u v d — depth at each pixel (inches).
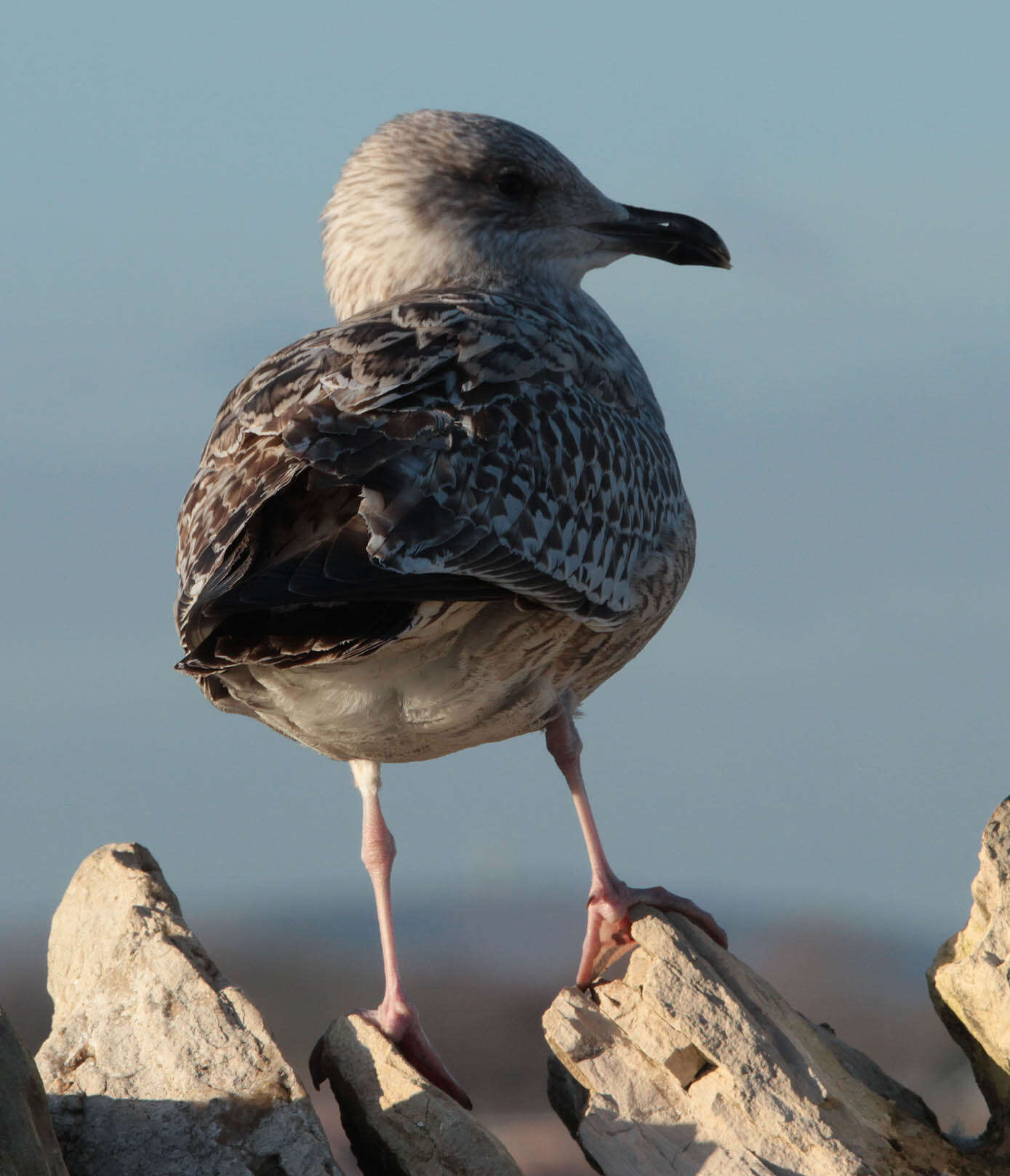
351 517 362.0
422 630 378.9
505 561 377.7
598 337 532.7
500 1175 386.0
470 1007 866.8
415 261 530.9
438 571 358.3
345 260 543.5
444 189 527.5
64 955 423.2
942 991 415.5
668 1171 391.5
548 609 400.8
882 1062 724.7
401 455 372.5
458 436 383.2
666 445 484.4
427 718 420.8
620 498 430.9
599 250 548.1
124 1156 358.0
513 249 532.7
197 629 366.9
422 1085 404.2
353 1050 422.3
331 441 371.6
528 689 436.8
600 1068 408.8
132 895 415.2
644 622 457.1
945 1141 407.5
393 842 469.7
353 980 922.1
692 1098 401.4
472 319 421.1
